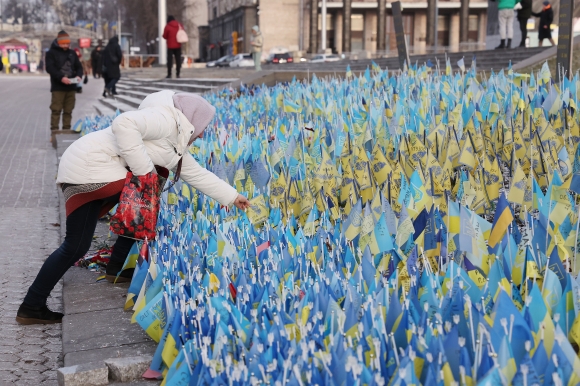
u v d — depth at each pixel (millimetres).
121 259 4594
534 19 24203
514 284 3170
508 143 5758
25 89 31859
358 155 5270
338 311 2928
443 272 3541
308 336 2807
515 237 3732
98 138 4086
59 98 13281
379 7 57156
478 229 3340
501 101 6957
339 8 61406
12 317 4359
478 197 4738
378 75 9992
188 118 4145
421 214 3846
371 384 2324
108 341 3641
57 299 4699
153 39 72875
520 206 4898
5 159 11242
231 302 3293
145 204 4023
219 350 2789
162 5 41875
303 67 30125
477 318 2689
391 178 4789
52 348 3916
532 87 7340
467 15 56750
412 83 8836
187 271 3855
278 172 5773
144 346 3570
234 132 7211
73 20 129625
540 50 16094
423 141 5910
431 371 2330
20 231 6734
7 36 91938
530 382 2271
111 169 4047
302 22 62250
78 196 4047
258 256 3840
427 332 2623
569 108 6305
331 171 5051
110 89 23344
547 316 2631
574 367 2373
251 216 4547
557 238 3432
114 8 89875
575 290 2871
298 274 3602
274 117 8453
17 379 3549
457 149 5336
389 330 2869
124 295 4340
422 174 4746
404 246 3824
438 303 2920
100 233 5934
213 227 4504
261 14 62094
